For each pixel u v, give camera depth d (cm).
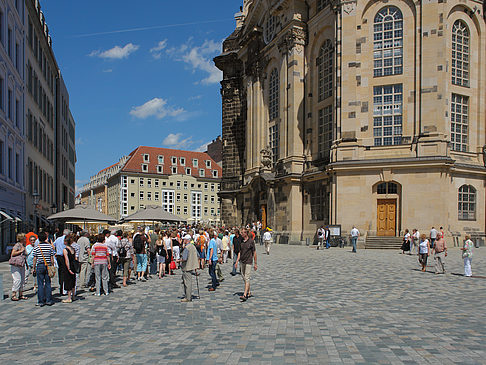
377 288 1614
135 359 805
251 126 5850
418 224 3688
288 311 1220
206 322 1116
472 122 4097
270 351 830
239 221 6256
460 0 4009
